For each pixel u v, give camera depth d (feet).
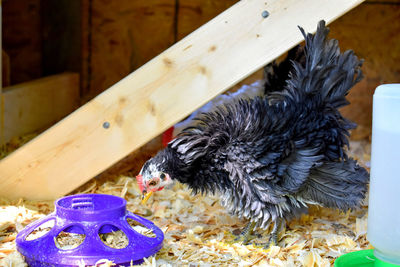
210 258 2.56
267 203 2.61
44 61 5.26
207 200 3.27
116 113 2.93
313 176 2.63
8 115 4.00
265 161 2.52
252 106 2.68
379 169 2.18
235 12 2.71
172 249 2.61
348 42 4.85
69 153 3.02
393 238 2.17
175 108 2.86
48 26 5.18
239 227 2.96
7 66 4.37
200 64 2.79
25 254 2.32
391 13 4.76
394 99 2.11
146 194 2.68
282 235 2.79
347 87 2.70
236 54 2.75
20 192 3.10
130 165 3.82
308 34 2.66
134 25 5.11
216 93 2.81
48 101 4.58
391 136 2.12
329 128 2.64
